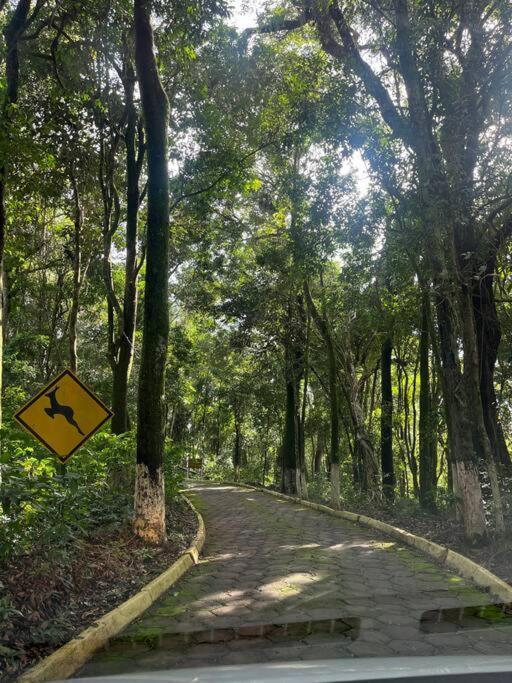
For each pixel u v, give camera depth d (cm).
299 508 1878
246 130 1481
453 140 988
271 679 221
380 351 2133
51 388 716
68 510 673
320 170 1304
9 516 600
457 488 1170
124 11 1124
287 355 2258
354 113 1185
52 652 472
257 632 558
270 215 2041
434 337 1224
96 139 1412
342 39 1173
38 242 1930
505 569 791
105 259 1477
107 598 646
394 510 1534
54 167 1326
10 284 1994
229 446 4756
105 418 725
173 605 670
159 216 1023
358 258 1364
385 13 1127
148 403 981
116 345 1513
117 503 1019
